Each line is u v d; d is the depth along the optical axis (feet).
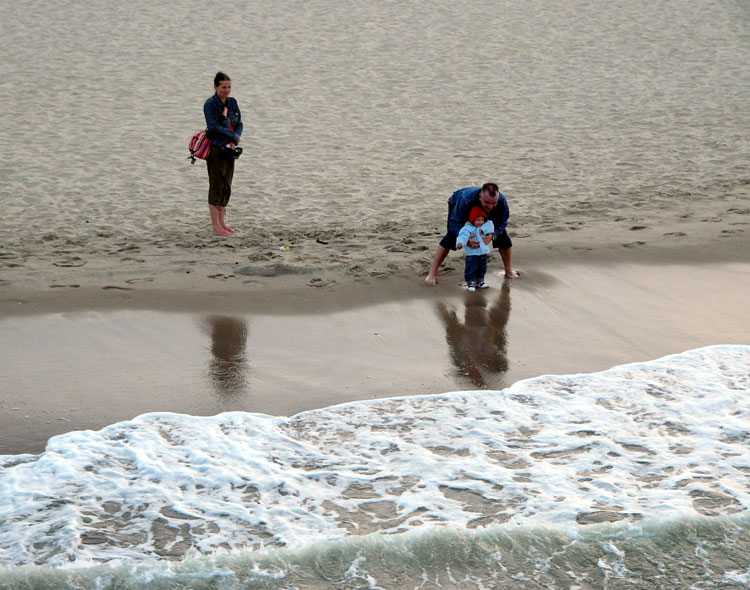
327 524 36.19
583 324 57.62
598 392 47.78
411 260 70.33
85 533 35.14
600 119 135.85
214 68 167.63
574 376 49.73
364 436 43.27
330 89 154.51
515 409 45.93
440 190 99.71
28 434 42.68
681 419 44.70
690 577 33.50
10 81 155.02
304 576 33.24
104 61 171.01
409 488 38.73
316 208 92.38
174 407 45.91
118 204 93.35
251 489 38.52
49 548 34.17
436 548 34.63
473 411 45.75
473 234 61.98
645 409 45.83
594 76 164.25
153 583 32.60
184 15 209.87
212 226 82.58
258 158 114.11
